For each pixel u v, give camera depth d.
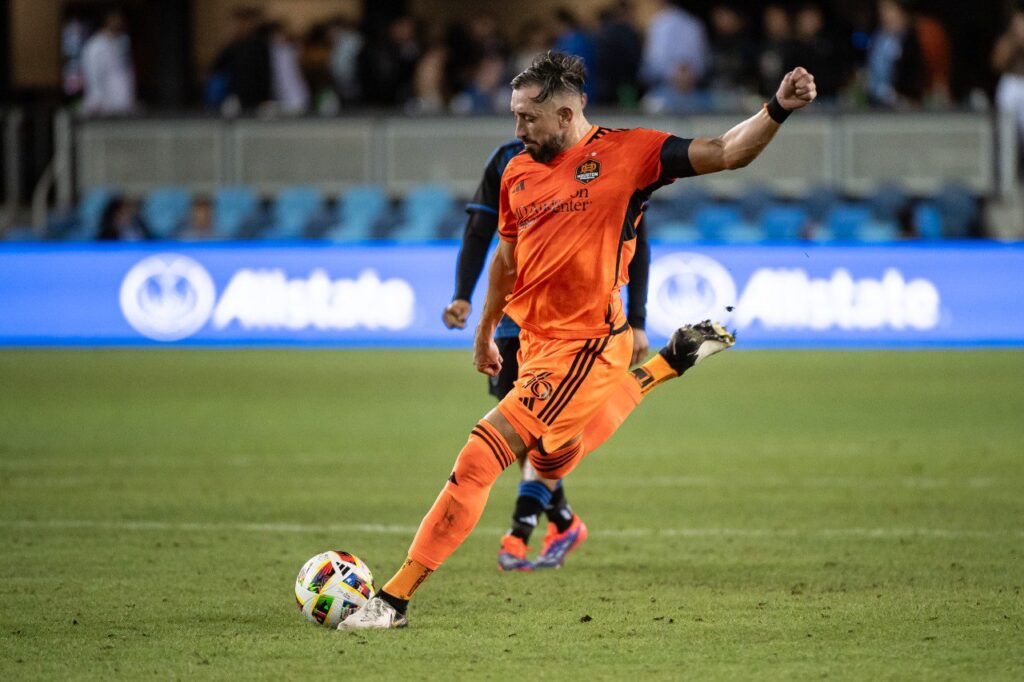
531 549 24.41
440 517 18.05
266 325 59.47
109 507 27.91
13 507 27.91
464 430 38.88
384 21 77.50
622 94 66.00
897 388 47.12
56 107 73.38
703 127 64.25
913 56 66.88
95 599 20.14
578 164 18.02
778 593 20.50
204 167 67.31
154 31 83.69
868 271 57.72
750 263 57.09
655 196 65.75
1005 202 65.44
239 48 68.31
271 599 20.16
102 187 67.81
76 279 60.25
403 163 66.88
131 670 16.42
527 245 18.30
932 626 18.41
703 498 28.97
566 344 18.30
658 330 56.28
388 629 18.27
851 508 27.70
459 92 71.31
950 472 31.94
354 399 45.00
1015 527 25.64
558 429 18.19
